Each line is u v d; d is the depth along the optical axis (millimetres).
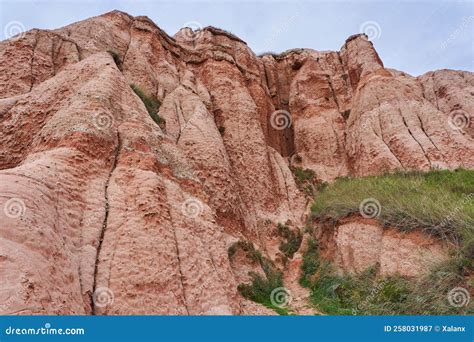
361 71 30969
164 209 9867
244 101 24141
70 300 6547
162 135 13578
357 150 24422
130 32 25141
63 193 8477
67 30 22047
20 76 17484
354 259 13406
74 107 11133
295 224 20344
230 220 16422
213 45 28703
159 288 8305
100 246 8406
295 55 34750
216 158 17594
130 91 14000
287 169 24016
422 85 29609
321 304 12023
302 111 30344
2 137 12672
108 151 10664
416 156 20672
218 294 9672
